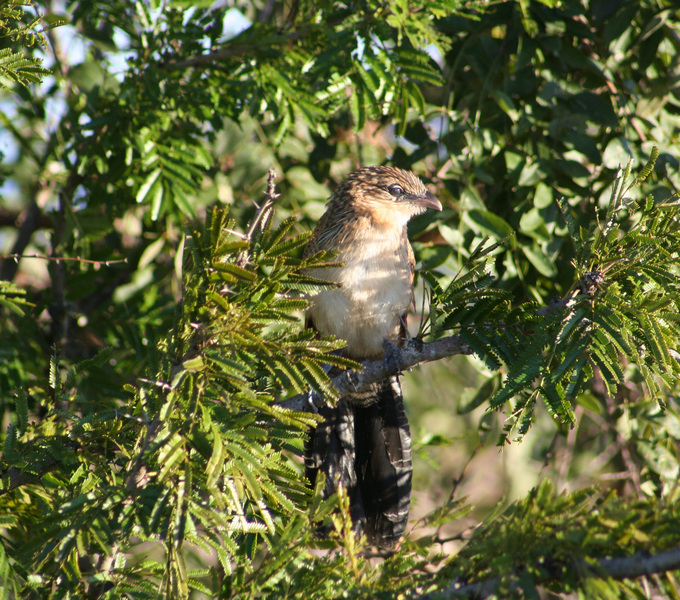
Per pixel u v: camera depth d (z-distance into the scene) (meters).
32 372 8.60
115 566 5.52
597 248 5.75
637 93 9.85
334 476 8.17
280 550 4.99
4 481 5.89
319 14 9.26
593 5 9.26
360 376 7.12
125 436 5.86
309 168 10.76
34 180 10.50
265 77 8.61
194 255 5.04
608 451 9.50
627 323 5.37
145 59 8.97
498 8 9.26
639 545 4.04
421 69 7.51
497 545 4.30
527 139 9.27
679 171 9.01
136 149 9.12
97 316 9.59
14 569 5.15
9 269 10.75
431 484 11.12
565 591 4.11
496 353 6.18
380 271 9.07
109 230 9.36
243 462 4.91
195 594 6.77
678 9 9.11
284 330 5.22
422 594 4.36
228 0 11.23
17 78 6.36
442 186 10.10
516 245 8.78
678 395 8.59
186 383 4.98
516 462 10.98
